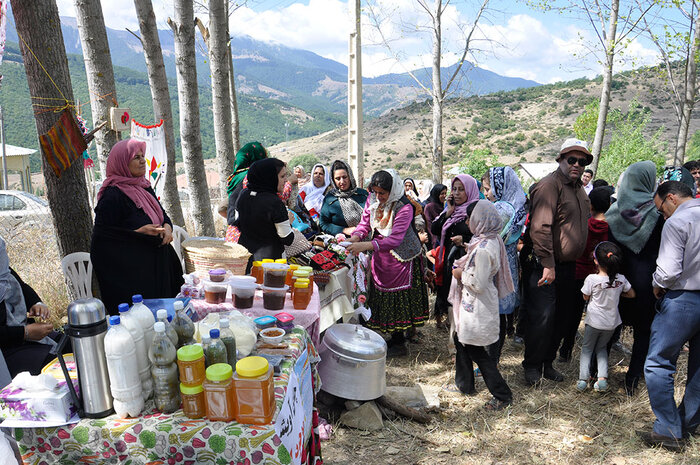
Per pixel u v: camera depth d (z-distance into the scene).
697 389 3.31
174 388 1.96
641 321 3.94
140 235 3.21
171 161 6.81
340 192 5.21
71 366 2.20
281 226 3.62
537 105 107.44
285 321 2.69
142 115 93.44
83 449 1.92
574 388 4.22
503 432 3.56
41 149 3.72
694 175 5.07
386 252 4.52
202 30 8.51
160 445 1.88
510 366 4.70
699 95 12.94
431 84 12.09
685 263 3.19
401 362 4.78
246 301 2.98
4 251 2.95
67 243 3.99
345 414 3.61
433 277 5.33
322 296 3.85
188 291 3.10
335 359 3.59
